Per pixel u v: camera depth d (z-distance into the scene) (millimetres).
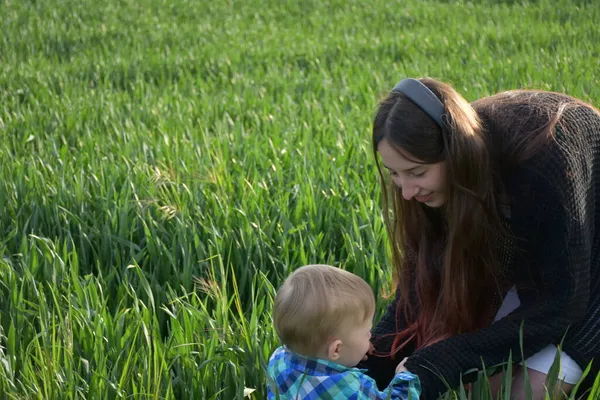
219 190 4957
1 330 3449
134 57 10383
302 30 12469
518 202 2633
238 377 3068
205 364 3025
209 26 12906
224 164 5320
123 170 5367
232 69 9594
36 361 3129
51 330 3432
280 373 2781
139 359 3184
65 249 4047
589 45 9664
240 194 4953
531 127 2602
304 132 6238
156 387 2916
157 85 9242
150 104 7723
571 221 2568
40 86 8602
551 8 12750
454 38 10938
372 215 4488
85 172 5504
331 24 12680
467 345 2738
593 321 2809
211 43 11594
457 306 2848
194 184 4992
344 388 2658
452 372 2725
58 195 4887
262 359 3027
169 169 5328
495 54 9766
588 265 2670
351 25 12664
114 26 13234
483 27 11523
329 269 2707
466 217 2602
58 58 10984
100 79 9469
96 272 4348
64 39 12023
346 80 8734
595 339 2795
